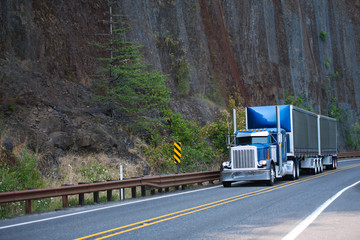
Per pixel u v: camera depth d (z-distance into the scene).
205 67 39.62
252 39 51.41
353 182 20.16
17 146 17.08
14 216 11.20
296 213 10.12
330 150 34.41
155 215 10.38
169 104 31.81
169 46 35.91
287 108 23.69
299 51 64.12
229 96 41.12
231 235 7.52
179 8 38.59
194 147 28.30
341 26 80.19
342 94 75.50
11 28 21.31
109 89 23.98
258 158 19.80
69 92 22.73
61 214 11.25
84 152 20.05
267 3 58.25
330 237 7.12
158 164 23.89
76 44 25.12
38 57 22.28
